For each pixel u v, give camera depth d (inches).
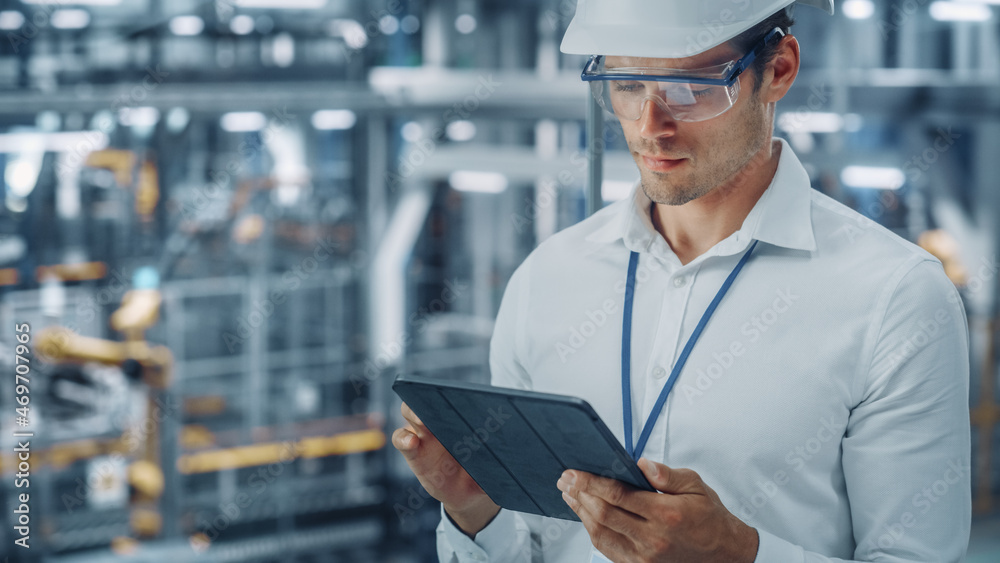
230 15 263.0
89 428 206.4
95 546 200.1
